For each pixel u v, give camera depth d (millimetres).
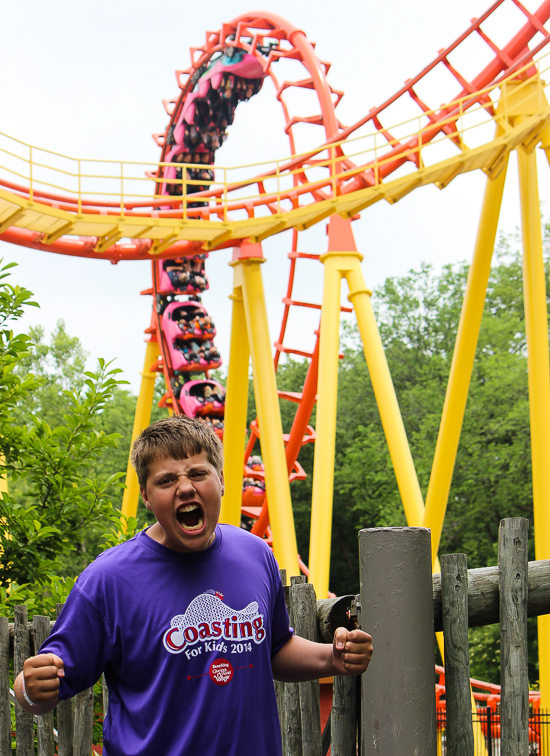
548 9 12508
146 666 1950
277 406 14828
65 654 1945
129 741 1940
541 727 3867
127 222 13117
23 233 14812
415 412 36750
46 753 3211
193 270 21594
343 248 14391
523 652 2139
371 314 14383
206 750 1896
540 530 11133
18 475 5691
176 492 1972
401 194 13047
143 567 2023
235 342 16859
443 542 33156
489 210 13125
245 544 2158
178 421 2055
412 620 2064
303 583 2660
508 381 32000
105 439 5758
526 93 12141
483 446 33531
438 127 13141
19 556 5328
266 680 2008
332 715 2383
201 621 1970
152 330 23203
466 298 13586
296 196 15344
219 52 18766
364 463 35875
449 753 2131
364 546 2123
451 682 2146
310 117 16391
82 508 5559
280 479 14164
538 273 11758
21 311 5703
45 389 40375
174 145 20672
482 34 13062
